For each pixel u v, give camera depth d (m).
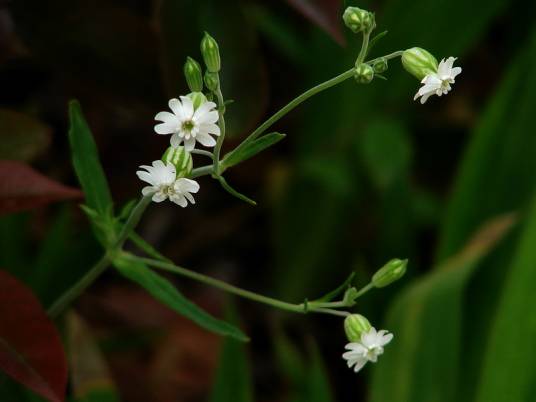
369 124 0.48
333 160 0.48
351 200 0.48
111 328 0.46
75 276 0.41
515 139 0.44
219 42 0.36
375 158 0.46
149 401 0.45
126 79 0.38
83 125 0.34
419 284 0.40
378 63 0.31
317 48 0.48
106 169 0.45
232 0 0.36
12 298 0.32
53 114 0.45
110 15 0.37
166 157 0.30
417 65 0.31
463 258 0.40
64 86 0.42
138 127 0.45
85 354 0.38
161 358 0.46
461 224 0.44
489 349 0.40
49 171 0.45
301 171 0.48
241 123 0.36
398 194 0.44
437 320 0.40
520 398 0.39
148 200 0.33
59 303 0.35
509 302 0.40
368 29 0.30
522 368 0.39
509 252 0.43
